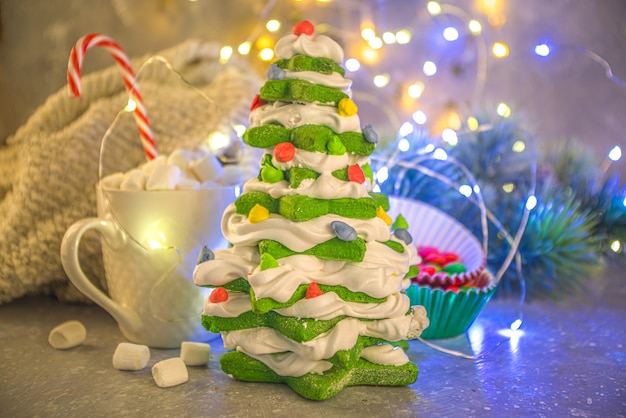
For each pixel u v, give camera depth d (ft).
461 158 2.11
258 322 1.34
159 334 1.56
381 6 2.56
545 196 2.02
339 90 1.36
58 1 2.36
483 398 1.32
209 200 1.54
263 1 2.52
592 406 1.29
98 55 2.41
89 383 1.39
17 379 1.41
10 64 2.32
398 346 1.48
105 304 1.55
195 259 1.54
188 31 2.50
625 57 2.50
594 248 1.99
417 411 1.27
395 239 1.45
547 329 1.72
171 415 1.25
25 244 1.78
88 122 1.83
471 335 1.67
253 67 2.48
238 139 1.82
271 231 1.30
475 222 2.03
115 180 1.59
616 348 1.59
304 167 1.32
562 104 2.55
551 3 2.51
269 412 1.26
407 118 2.58
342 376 1.33
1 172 1.97
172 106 1.89
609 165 2.31
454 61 2.58
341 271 1.32
